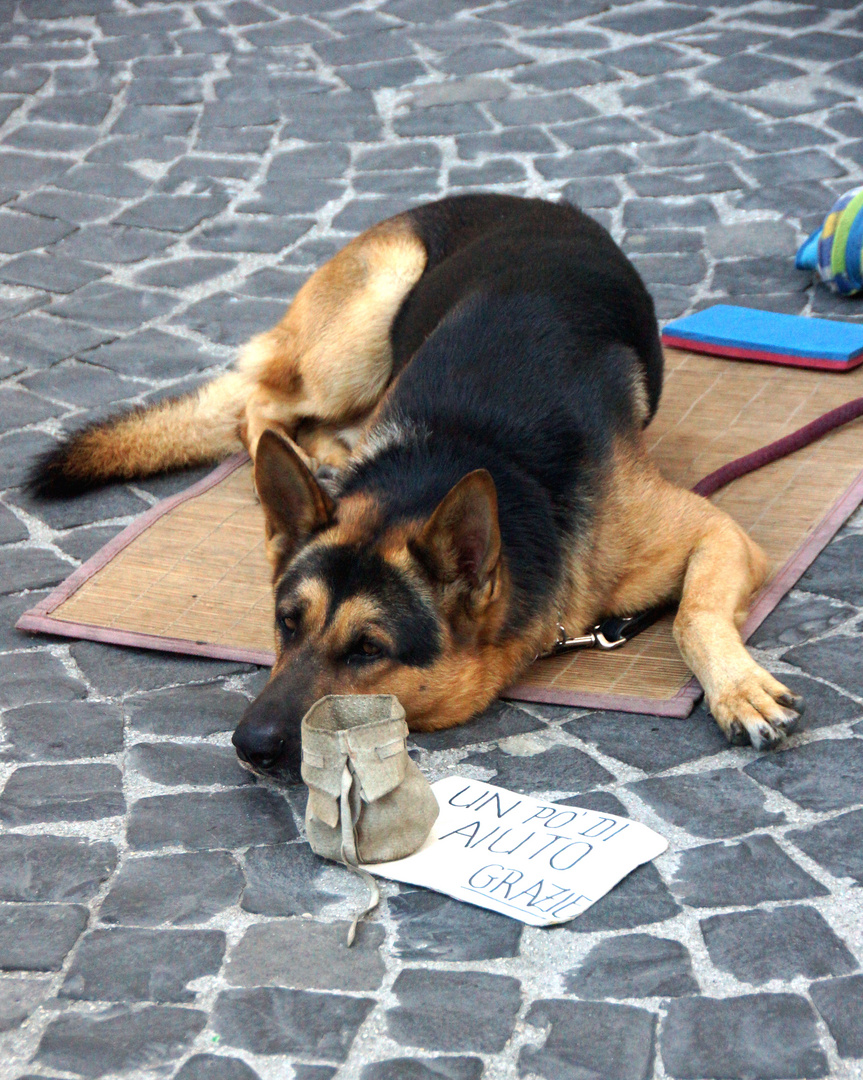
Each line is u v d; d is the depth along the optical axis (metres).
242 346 5.86
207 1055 2.46
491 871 2.90
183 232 7.45
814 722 3.40
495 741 3.46
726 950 2.64
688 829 3.04
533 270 4.38
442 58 9.47
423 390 3.96
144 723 3.67
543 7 10.21
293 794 3.29
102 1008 2.60
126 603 4.27
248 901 2.90
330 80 9.28
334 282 5.33
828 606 3.95
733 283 6.43
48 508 5.04
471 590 3.35
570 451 3.79
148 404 5.28
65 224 7.64
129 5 10.99
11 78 9.70
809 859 2.89
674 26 9.64
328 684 3.21
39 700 3.82
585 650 3.88
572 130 8.25
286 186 7.89
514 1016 2.51
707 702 3.50
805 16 9.56
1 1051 2.51
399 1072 2.39
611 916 2.76
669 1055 2.39
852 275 6.04
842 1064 2.35
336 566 3.30
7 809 3.30
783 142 7.82
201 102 9.10
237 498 5.00
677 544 3.90
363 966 2.67
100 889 2.98
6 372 6.11
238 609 4.21
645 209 7.25
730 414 5.24
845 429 5.03
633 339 4.38
